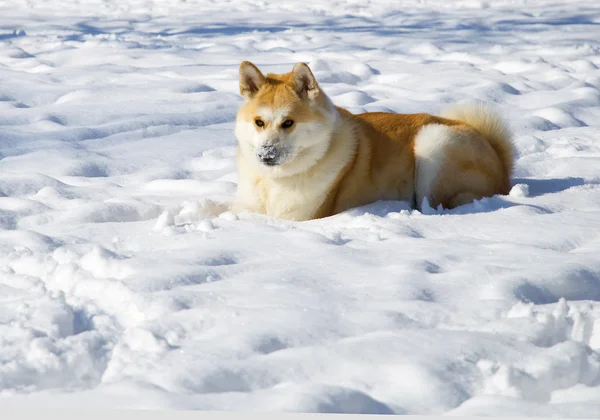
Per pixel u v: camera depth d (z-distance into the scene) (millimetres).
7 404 2980
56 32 18625
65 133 9109
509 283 4211
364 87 12469
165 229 5457
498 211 6023
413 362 3275
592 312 3857
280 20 22359
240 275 4457
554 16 23188
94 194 6961
